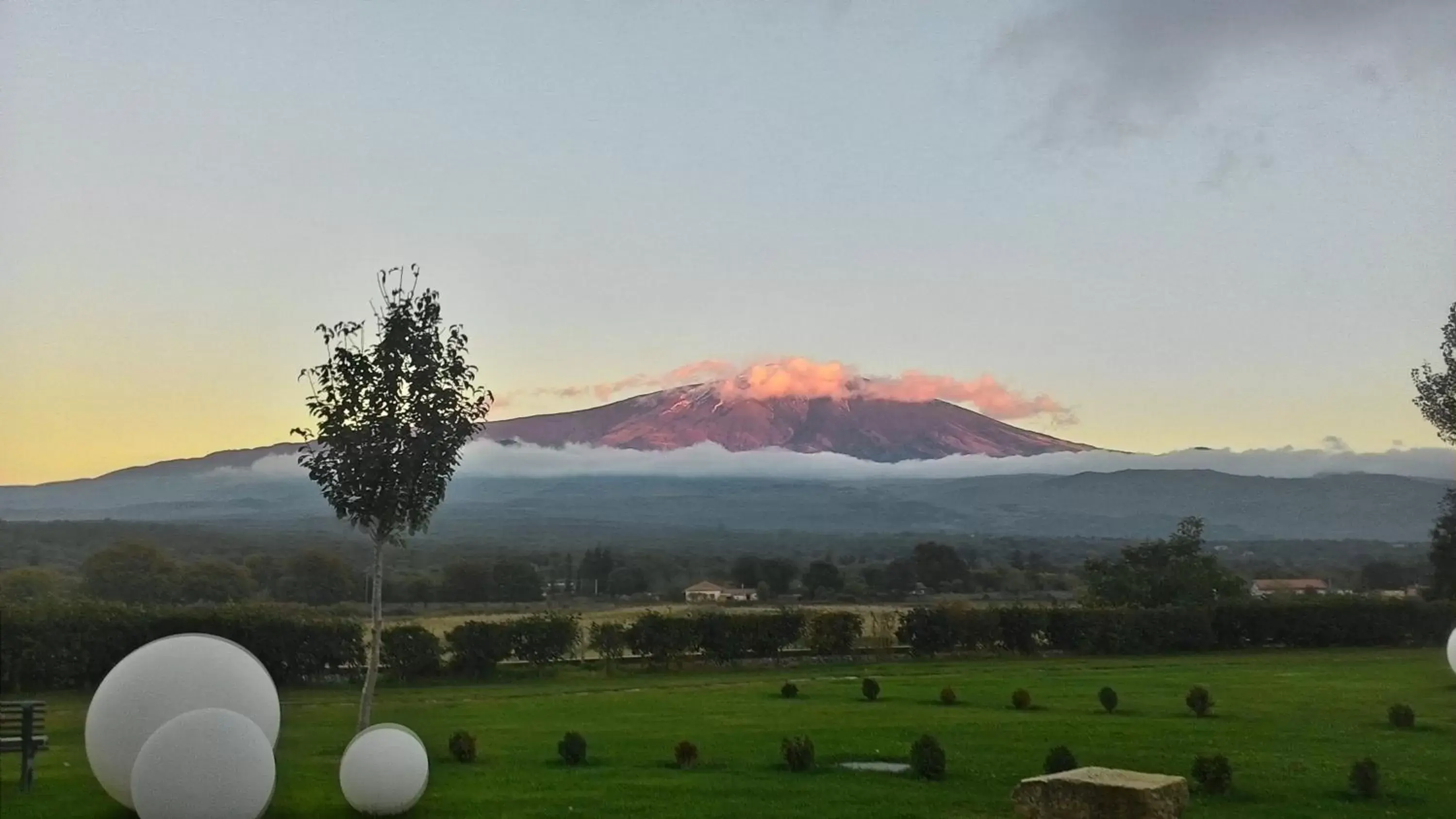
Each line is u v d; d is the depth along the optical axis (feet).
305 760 56.44
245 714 44.37
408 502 59.67
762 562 279.28
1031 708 77.20
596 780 50.72
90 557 148.77
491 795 47.47
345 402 59.52
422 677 95.76
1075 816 39.01
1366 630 127.65
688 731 65.92
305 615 93.86
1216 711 75.00
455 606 196.95
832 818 43.86
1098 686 91.25
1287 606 127.13
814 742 61.31
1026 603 152.66
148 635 84.12
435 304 60.75
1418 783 51.29
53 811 43.98
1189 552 146.00
